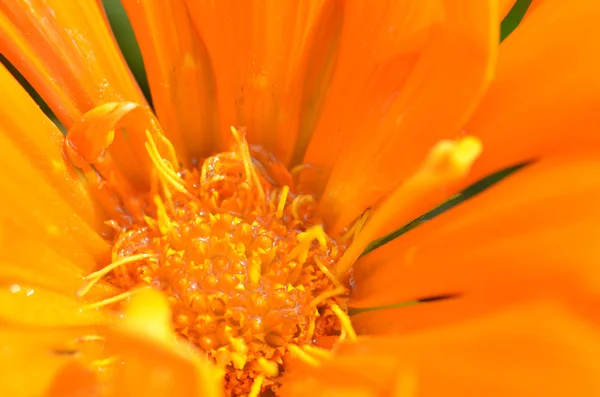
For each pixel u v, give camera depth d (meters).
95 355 0.07
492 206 0.07
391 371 0.07
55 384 0.07
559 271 0.07
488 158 0.07
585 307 0.07
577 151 0.07
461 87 0.07
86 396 0.07
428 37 0.07
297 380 0.07
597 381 0.06
